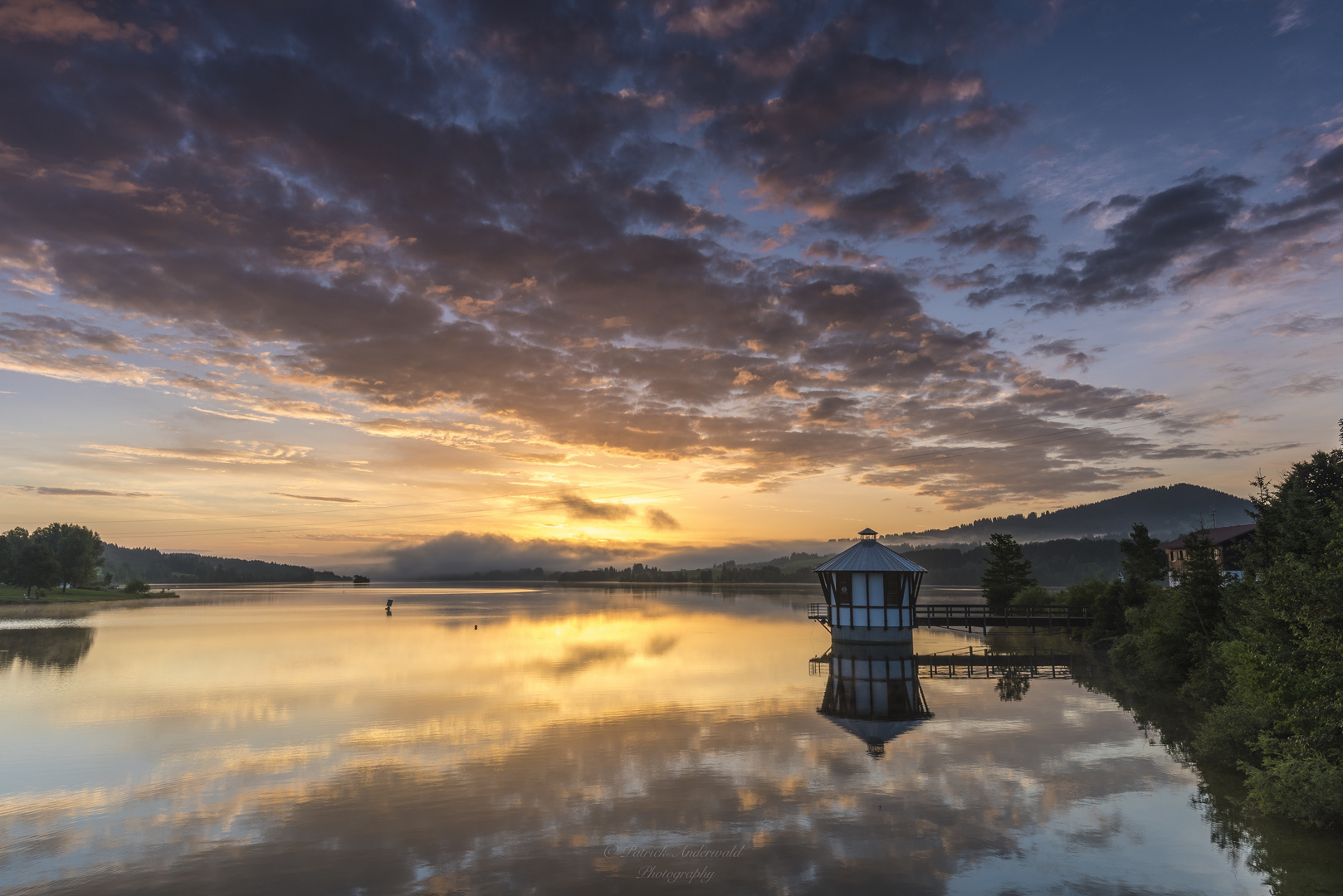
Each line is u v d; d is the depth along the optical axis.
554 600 161.12
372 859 13.84
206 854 14.19
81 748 22.59
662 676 37.50
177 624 79.44
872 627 48.47
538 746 22.45
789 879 12.79
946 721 25.88
